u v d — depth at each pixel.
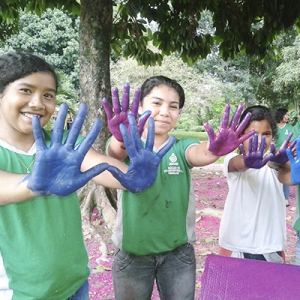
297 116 16.17
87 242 3.97
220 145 1.61
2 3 5.57
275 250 2.16
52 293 1.34
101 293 2.91
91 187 4.71
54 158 1.04
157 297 2.83
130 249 1.84
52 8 5.29
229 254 2.23
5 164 1.32
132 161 1.21
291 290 1.40
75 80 17.66
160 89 1.77
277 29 5.23
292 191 6.66
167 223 1.82
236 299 1.38
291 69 14.35
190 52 5.95
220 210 5.21
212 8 5.34
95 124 1.08
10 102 1.27
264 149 1.91
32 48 18.16
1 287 1.29
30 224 1.31
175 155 1.84
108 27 4.46
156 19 5.12
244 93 16.59
